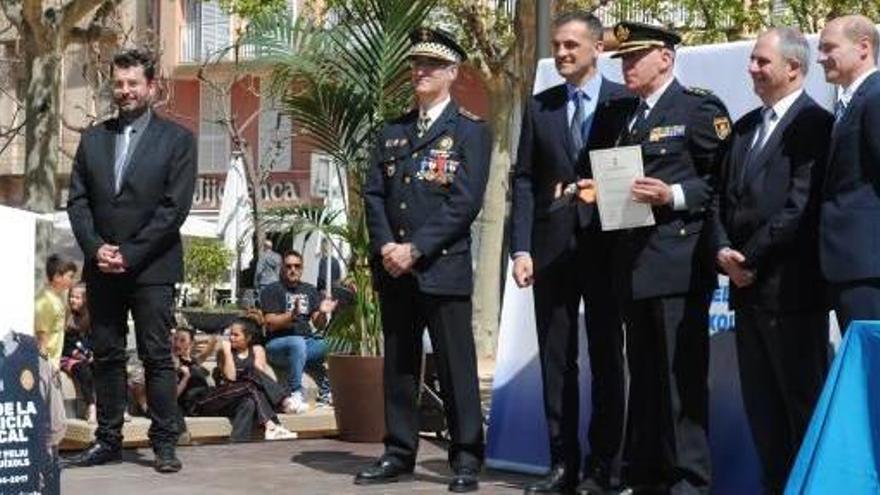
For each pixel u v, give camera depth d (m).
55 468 6.20
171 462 8.63
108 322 8.81
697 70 8.14
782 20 18.48
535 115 7.97
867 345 5.57
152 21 36.47
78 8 17.55
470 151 8.09
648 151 7.30
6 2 17.70
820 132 6.69
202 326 15.80
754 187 6.80
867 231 6.39
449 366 8.13
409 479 8.45
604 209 7.25
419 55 8.17
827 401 5.57
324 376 12.99
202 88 37.84
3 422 5.95
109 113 27.48
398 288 8.34
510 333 9.10
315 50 10.66
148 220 8.58
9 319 6.05
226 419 10.26
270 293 12.68
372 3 10.52
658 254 7.19
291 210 11.12
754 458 7.70
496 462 8.96
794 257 6.73
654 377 7.42
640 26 7.36
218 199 37.81
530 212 7.97
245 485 8.20
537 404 8.84
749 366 6.94
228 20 36.81
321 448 9.88
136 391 10.62
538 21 10.65
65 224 21.83
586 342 8.45
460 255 8.14
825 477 5.49
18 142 38.41
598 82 7.89
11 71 34.81
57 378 6.51
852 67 6.52
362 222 10.45
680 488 7.24
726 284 7.94
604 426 7.75
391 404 8.43
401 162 8.23
